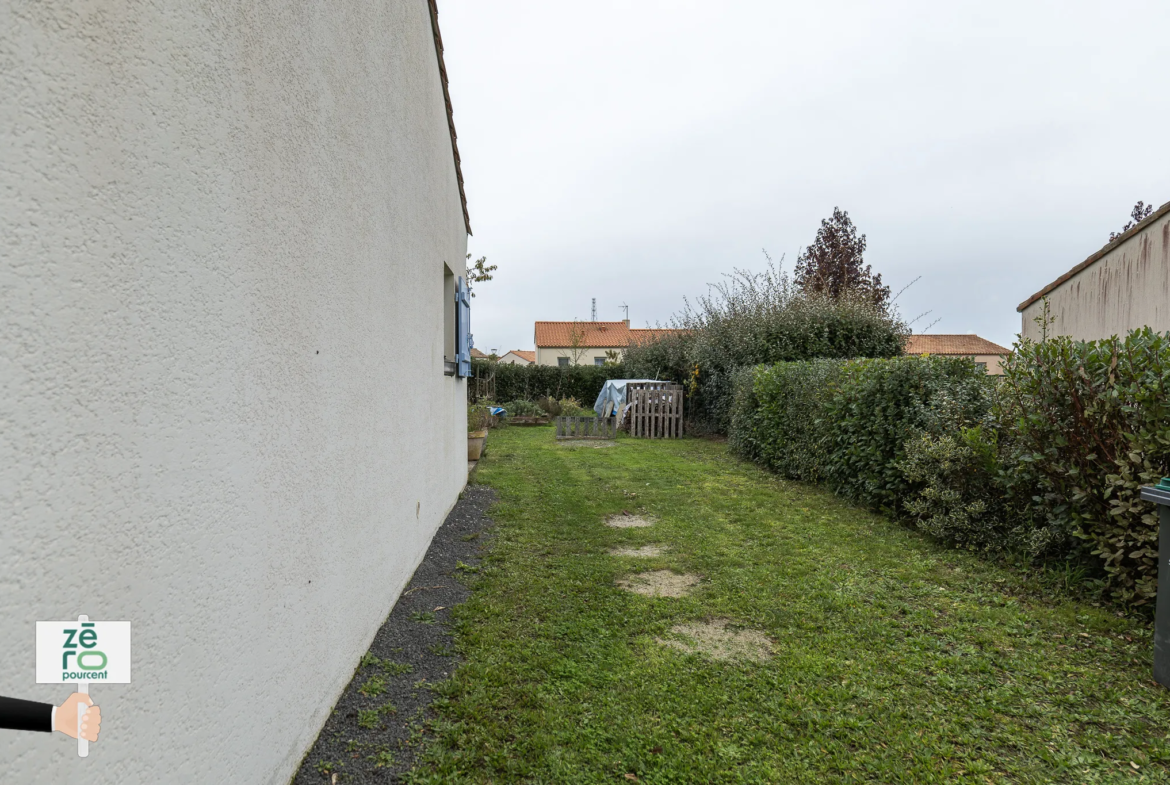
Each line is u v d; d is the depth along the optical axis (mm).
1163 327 6281
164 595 1271
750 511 6398
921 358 6105
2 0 878
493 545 4988
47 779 946
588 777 2141
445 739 2316
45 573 958
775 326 12625
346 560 2605
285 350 1934
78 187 1024
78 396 1028
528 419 17281
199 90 1401
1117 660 3061
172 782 1295
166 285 1280
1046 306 4637
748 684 2805
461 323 6391
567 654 3059
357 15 2758
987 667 2965
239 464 1615
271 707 1836
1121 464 3553
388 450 3365
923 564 4555
